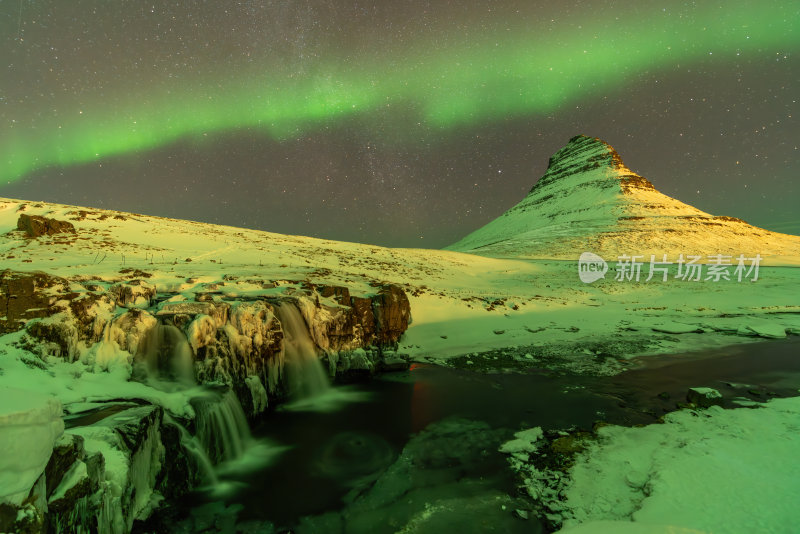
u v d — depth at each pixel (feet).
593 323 62.80
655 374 38.29
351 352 39.68
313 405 31.42
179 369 25.45
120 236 74.33
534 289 96.84
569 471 20.39
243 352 28.43
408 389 34.96
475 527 16.65
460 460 22.47
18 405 9.29
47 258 49.14
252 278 44.78
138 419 17.51
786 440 21.20
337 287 44.16
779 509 15.34
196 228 103.35
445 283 89.51
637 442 22.91
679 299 89.51
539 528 16.42
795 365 40.83
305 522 17.63
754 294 94.84
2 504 8.25
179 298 32.19
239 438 24.57
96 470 13.26
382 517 17.72
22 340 20.63
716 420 24.94
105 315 24.91
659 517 15.48
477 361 43.55
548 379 37.14
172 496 18.84
